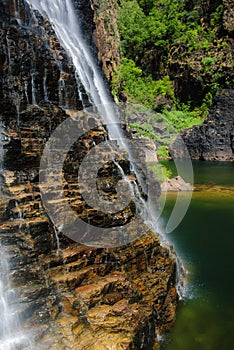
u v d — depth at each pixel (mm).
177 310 6945
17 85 7312
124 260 6355
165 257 7289
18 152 6441
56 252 5812
